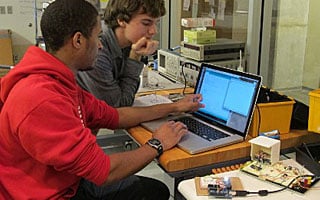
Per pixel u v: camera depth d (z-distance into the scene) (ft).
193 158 4.90
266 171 4.66
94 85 6.07
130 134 5.79
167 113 6.17
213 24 9.41
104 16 6.25
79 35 4.40
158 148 4.91
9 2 13.50
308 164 4.79
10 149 4.22
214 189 4.21
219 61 8.34
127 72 6.56
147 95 7.40
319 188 4.31
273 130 5.52
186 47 8.69
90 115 5.46
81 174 4.21
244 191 4.21
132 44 6.32
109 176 4.38
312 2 7.12
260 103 5.48
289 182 4.38
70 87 4.53
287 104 5.54
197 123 5.96
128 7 5.96
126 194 5.57
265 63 8.16
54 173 4.32
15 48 13.93
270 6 7.84
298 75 7.57
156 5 6.05
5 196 4.31
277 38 7.88
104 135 8.91
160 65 9.77
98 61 5.98
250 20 8.11
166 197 5.74
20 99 3.98
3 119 4.12
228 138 5.28
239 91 5.65
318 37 7.13
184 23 9.42
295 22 7.47
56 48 4.41
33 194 4.29
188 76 8.41
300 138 5.56
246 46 8.35
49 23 4.33
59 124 4.04
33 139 3.96
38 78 4.15
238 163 5.10
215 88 6.14
